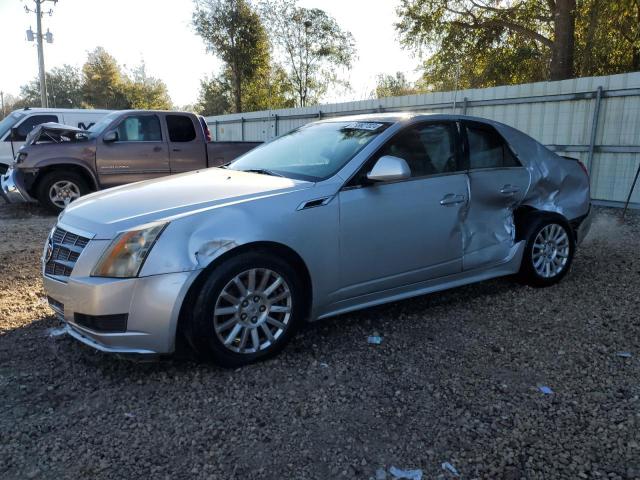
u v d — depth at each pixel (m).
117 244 3.14
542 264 5.03
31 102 79.94
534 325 4.19
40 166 9.36
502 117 11.35
